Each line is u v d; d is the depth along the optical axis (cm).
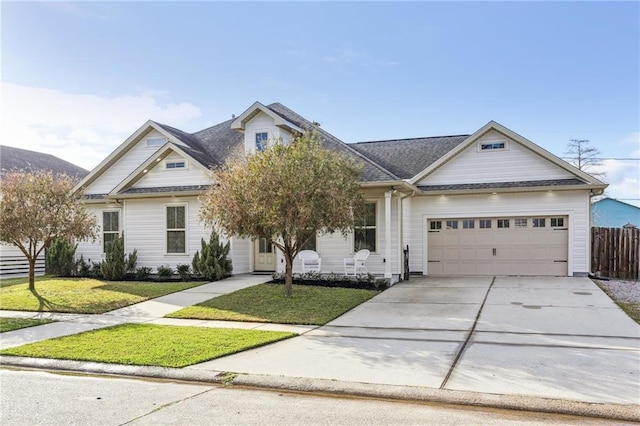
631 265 1602
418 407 510
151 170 1816
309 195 1123
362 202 1290
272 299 1202
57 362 701
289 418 477
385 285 1413
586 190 1614
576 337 801
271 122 1711
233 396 552
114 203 1919
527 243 1680
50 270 1825
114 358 706
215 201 1164
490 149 1728
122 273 1675
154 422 468
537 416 480
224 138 2031
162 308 1144
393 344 777
